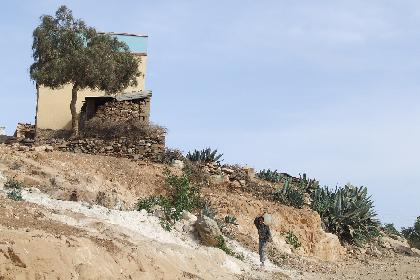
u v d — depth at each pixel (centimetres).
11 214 1209
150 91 3169
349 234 2981
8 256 932
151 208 1880
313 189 3294
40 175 1975
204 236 1750
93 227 1399
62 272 980
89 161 2339
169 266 1291
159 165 2542
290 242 2438
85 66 3017
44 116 3653
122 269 1129
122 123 2783
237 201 2494
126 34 3678
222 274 1516
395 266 2577
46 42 3069
